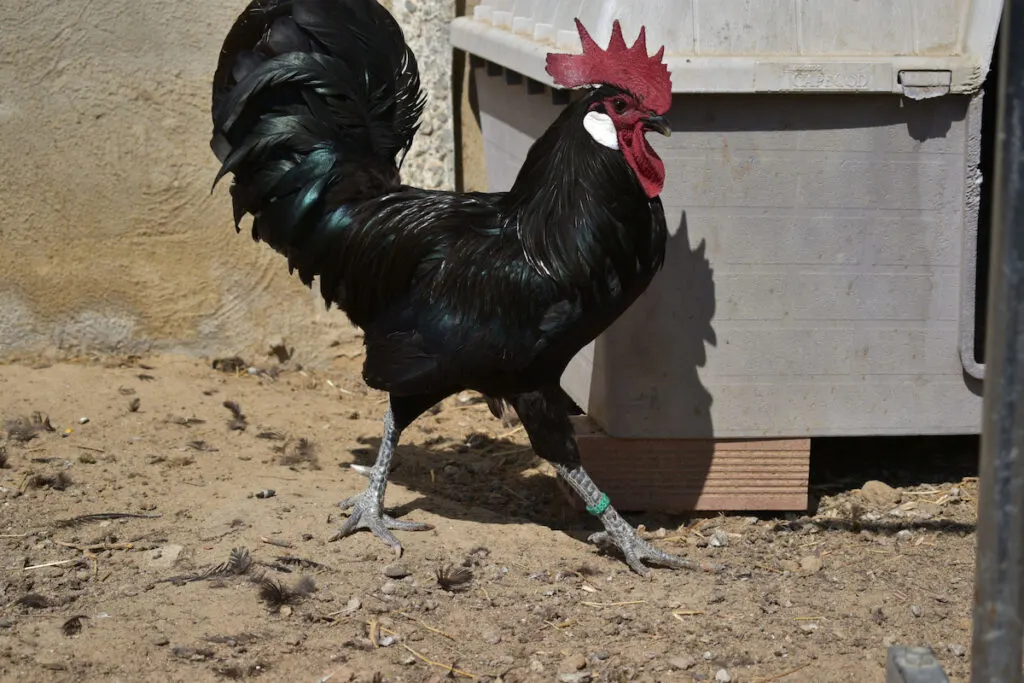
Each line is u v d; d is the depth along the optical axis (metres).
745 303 2.27
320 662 2.01
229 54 2.26
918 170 2.25
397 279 2.18
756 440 2.32
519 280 2.12
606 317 2.15
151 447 2.42
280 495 2.30
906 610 2.13
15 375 2.60
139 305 2.68
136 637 2.03
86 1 2.58
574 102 2.13
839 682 2.01
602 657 2.04
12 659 1.99
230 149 2.26
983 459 1.70
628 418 2.30
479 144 2.72
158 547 2.18
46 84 2.60
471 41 2.54
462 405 2.68
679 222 2.25
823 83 2.19
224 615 2.07
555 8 2.34
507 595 2.14
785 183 2.24
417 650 2.04
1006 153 1.67
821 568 2.22
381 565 2.17
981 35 2.21
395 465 2.44
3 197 2.62
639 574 2.20
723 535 2.29
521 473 2.47
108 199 2.64
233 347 2.72
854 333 2.29
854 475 2.47
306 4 2.24
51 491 2.29
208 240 2.68
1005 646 1.71
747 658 2.05
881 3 2.22
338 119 2.25
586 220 2.10
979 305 2.53
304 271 2.28
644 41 2.10
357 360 2.74
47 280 2.65
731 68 2.18
